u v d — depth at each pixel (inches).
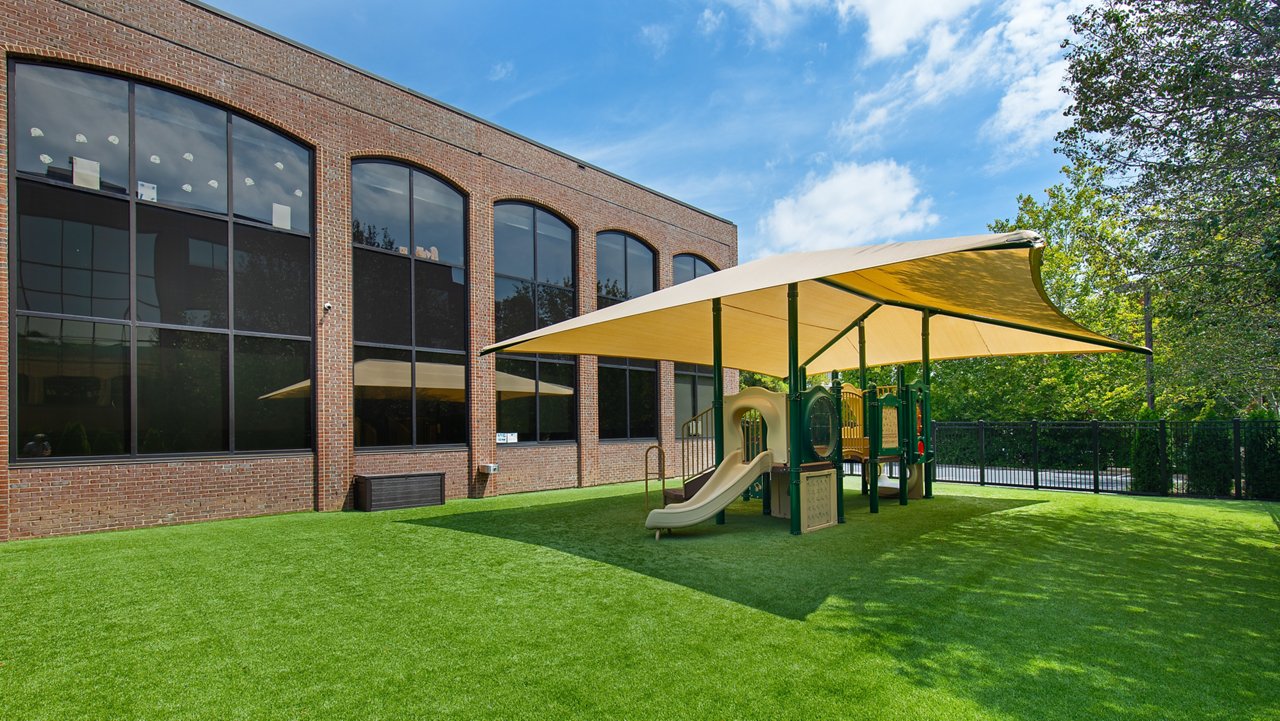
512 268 617.3
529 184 626.5
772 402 401.4
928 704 140.9
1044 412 1082.7
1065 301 1085.1
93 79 383.2
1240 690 148.0
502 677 158.2
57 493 355.6
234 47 435.8
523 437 609.9
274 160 458.0
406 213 534.6
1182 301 418.0
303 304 466.0
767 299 422.3
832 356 679.1
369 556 298.2
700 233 831.1
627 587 241.1
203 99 423.2
